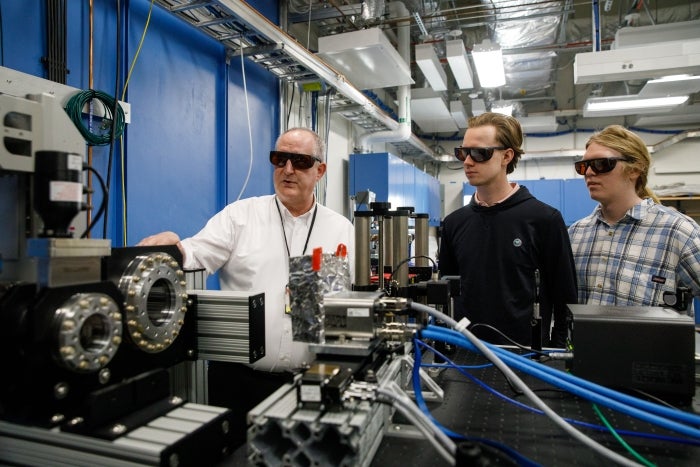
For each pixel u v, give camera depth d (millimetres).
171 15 2111
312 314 727
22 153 698
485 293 1621
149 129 1985
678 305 1065
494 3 3393
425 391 952
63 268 601
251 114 2787
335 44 2930
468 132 1637
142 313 688
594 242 1603
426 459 677
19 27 1455
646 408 703
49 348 566
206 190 2383
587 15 4582
